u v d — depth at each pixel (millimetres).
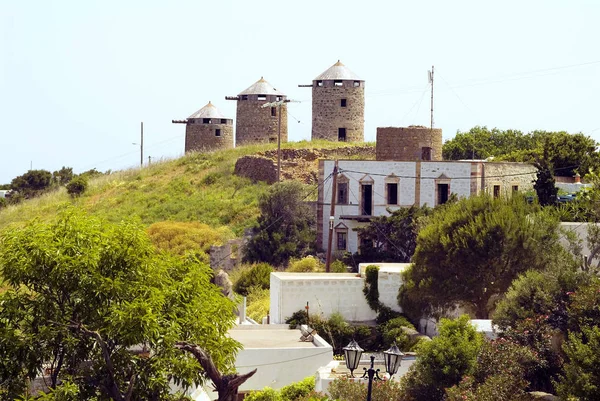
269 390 123188
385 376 121375
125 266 102375
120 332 95625
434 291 156500
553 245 155625
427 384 113625
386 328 158875
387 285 164250
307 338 147375
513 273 153750
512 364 114312
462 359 113500
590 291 117812
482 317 155250
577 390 100375
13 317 98062
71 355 98688
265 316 176750
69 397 94938
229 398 94812
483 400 104688
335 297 164750
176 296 104688
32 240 99188
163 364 98625
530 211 165125
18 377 98250
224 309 107938
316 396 114875
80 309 99375
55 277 97688
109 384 97812
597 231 155125
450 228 159750
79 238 100875
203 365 94312
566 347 105562
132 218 107875
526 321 121250
